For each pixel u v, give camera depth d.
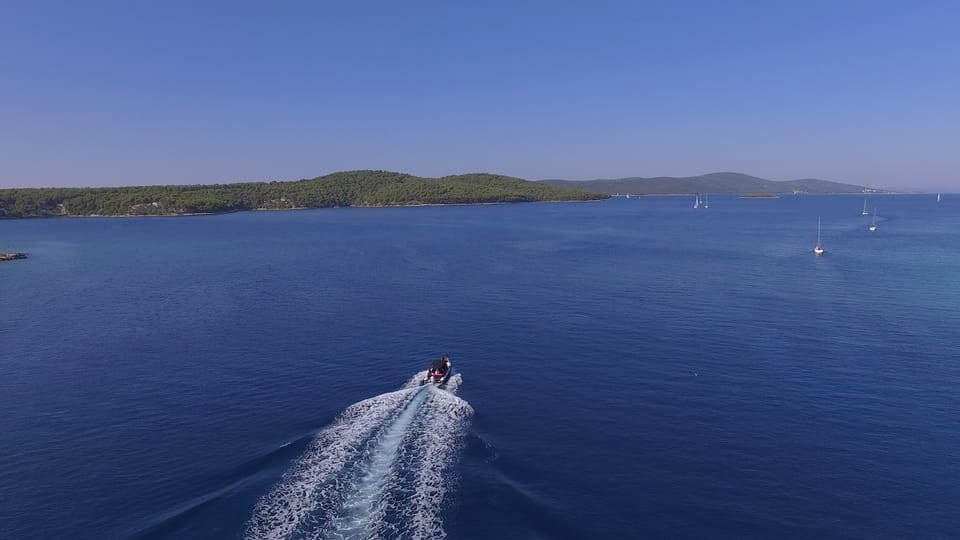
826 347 56.12
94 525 28.70
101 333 64.81
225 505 29.45
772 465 34.25
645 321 67.38
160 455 35.72
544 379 48.50
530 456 35.00
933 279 92.94
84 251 151.88
